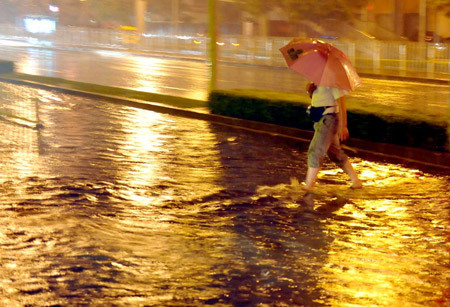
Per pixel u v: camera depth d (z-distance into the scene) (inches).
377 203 302.7
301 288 198.7
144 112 592.1
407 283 205.2
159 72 1015.6
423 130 414.3
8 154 394.6
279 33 1419.8
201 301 188.1
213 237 246.7
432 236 255.0
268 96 526.6
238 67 1206.3
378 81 970.7
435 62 1057.5
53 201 290.5
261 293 194.4
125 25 2194.9
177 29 1830.7
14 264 212.2
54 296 188.2
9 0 2434.8
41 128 491.2
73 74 945.5
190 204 293.3
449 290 199.9
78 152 406.6
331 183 342.0
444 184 346.0
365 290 198.5
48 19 1937.7
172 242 239.3
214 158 401.1
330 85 293.9
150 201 296.5
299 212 283.7
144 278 203.8
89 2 2274.9
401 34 1277.1
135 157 397.1
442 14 1245.1
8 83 786.8
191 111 571.8
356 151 432.1
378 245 242.4
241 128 514.3
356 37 1290.6
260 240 244.4
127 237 243.6
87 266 212.2
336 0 1310.3
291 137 478.3
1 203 284.7
